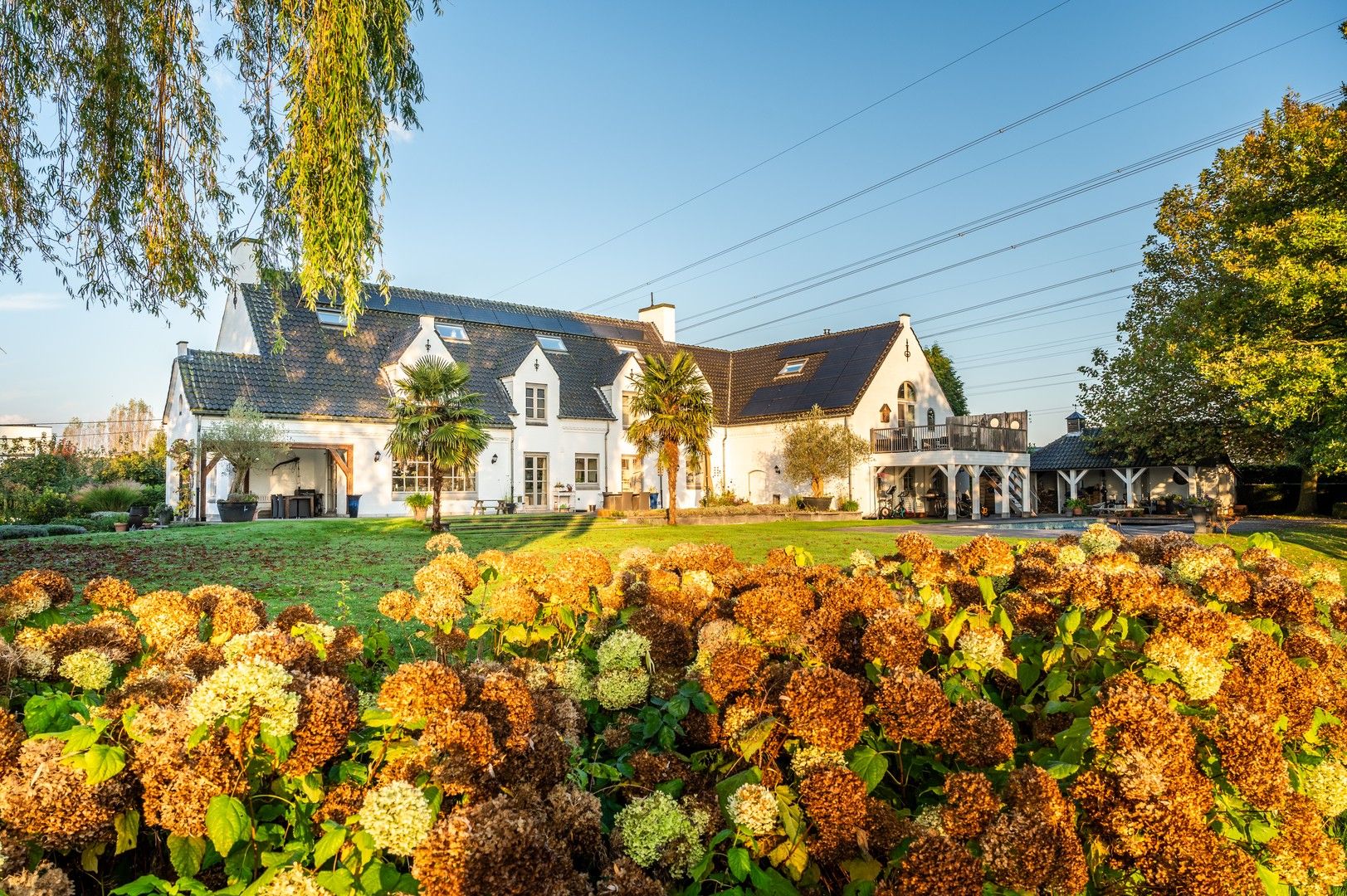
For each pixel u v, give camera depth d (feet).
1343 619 12.32
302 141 21.70
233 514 67.36
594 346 114.73
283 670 6.12
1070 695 8.76
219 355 78.48
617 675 9.10
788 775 7.80
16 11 24.77
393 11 22.56
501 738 6.63
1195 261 86.28
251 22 25.12
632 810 6.84
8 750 5.94
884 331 113.70
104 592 9.98
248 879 5.68
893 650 8.05
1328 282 51.65
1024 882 5.75
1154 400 100.83
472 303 110.63
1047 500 127.54
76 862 6.28
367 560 39.24
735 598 10.98
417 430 57.62
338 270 22.74
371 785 6.40
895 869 6.49
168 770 5.60
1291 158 64.18
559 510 88.84
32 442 92.79
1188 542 13.48
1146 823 6.29
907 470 111.86
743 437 114.32
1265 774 7.18
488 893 4.96
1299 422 77.97
